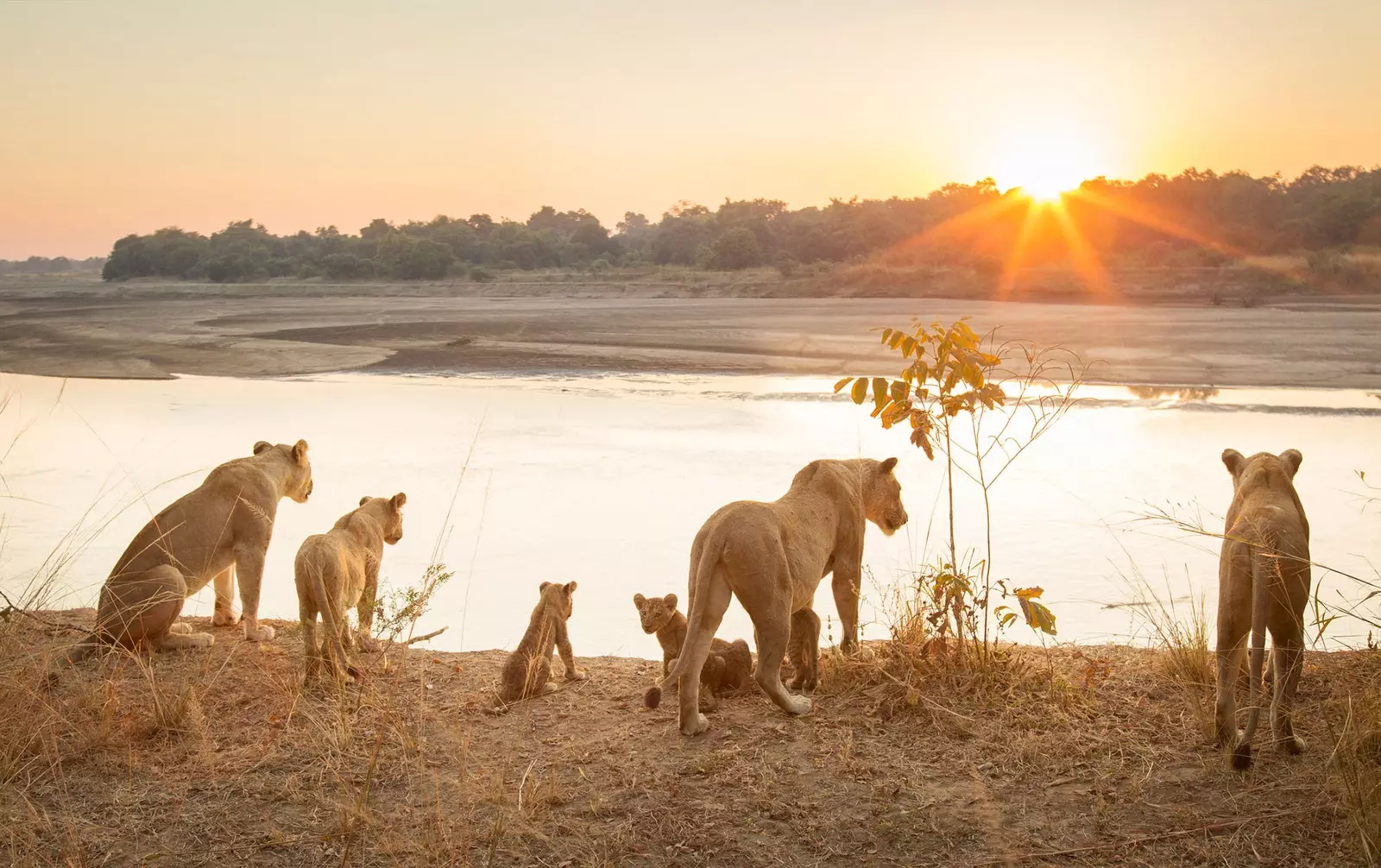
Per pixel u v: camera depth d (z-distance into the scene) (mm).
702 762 5770
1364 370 36875
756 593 6270
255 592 8312
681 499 18828
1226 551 5828
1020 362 39219
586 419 28594
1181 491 18672
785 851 4879
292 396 35406
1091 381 35344
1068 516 17203
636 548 15688
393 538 8547
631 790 5477
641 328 59094
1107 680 6777
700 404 31812
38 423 28828
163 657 7738
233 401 34000
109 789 5652
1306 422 26797
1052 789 5359
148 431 27281
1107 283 81438
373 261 138375
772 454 22938
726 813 5219
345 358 48031
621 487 19844
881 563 14727
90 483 20469
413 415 29969
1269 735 5828
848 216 144875
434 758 5957
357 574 7762
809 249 124250
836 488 7238
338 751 5953
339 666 6824
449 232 152875
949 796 5309
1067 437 24750
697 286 101000
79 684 6926
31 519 17328
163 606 7711
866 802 5273
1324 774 5305
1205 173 134250
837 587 7359
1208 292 74562
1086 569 14219
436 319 69688
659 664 7852
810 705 6469
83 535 16250
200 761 5945
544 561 15039
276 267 154000
